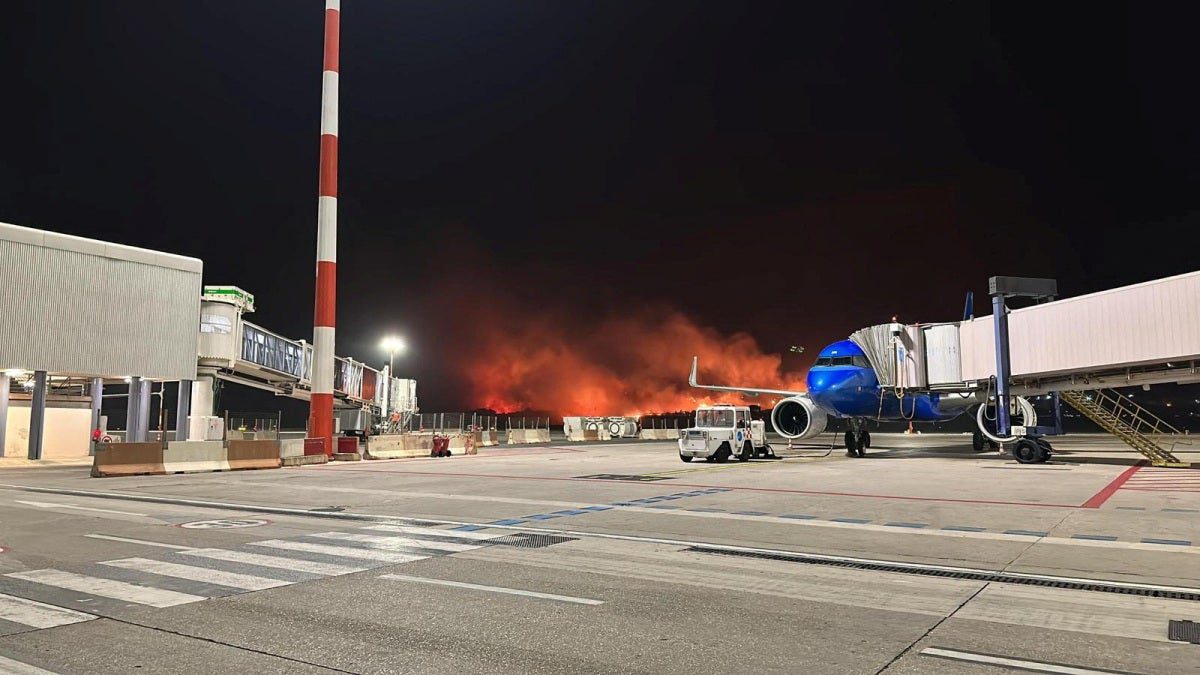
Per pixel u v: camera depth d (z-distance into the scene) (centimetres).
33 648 557
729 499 1545
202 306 3659
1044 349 2527
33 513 1375
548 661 524
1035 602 693
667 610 664
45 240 3100
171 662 525
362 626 614
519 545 1007
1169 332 2161
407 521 1248
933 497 1557
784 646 556
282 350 4369
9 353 2970
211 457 2552
